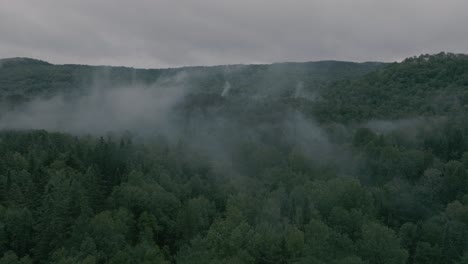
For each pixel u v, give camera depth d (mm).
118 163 114000
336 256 75438
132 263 73938
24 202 90375
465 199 105562
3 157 110000
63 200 83875
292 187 113875
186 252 78062
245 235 76500
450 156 141000
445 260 84312
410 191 114062
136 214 93062
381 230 79062
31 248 79750
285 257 73562
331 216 90375
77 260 68562
